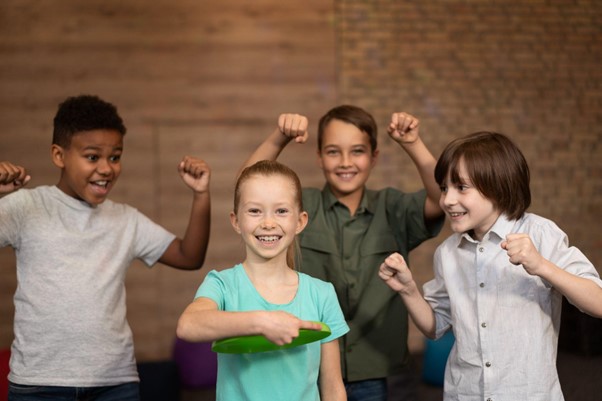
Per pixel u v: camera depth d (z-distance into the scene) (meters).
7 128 4.55
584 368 2.91
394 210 2.46
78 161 2.19
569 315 3.08
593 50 5.01
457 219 1.90
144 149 4.68
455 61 4.92
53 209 2.21
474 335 1.91
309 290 1.74
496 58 4.95
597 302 1.69
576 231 5.02
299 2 4.79
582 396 2.73
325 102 4.83
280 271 1.73
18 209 2.16
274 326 1.40
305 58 4.81
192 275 4.74
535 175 4.99
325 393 1.75
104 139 2.21
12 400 2.08
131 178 4.67
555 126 5.00
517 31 4.96
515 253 1.66
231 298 1.68
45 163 4.58
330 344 1.75
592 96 5.03
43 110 4.57
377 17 4.86
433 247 4.93
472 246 1.96
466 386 1.91
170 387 3.97
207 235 2.44
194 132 4.72
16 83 4.55
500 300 1.87
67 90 4.59
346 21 4.84
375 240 2.41
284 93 4.80
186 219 4.72
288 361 1.64
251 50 4.76
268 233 1.67
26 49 4.55
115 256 2.25
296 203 1.72
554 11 4.98
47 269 2.12
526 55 4.97
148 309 4.71
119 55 4.64
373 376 2.35
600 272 5.01
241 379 1.63
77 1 4.59
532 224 1.90
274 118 4.79
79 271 2.15
